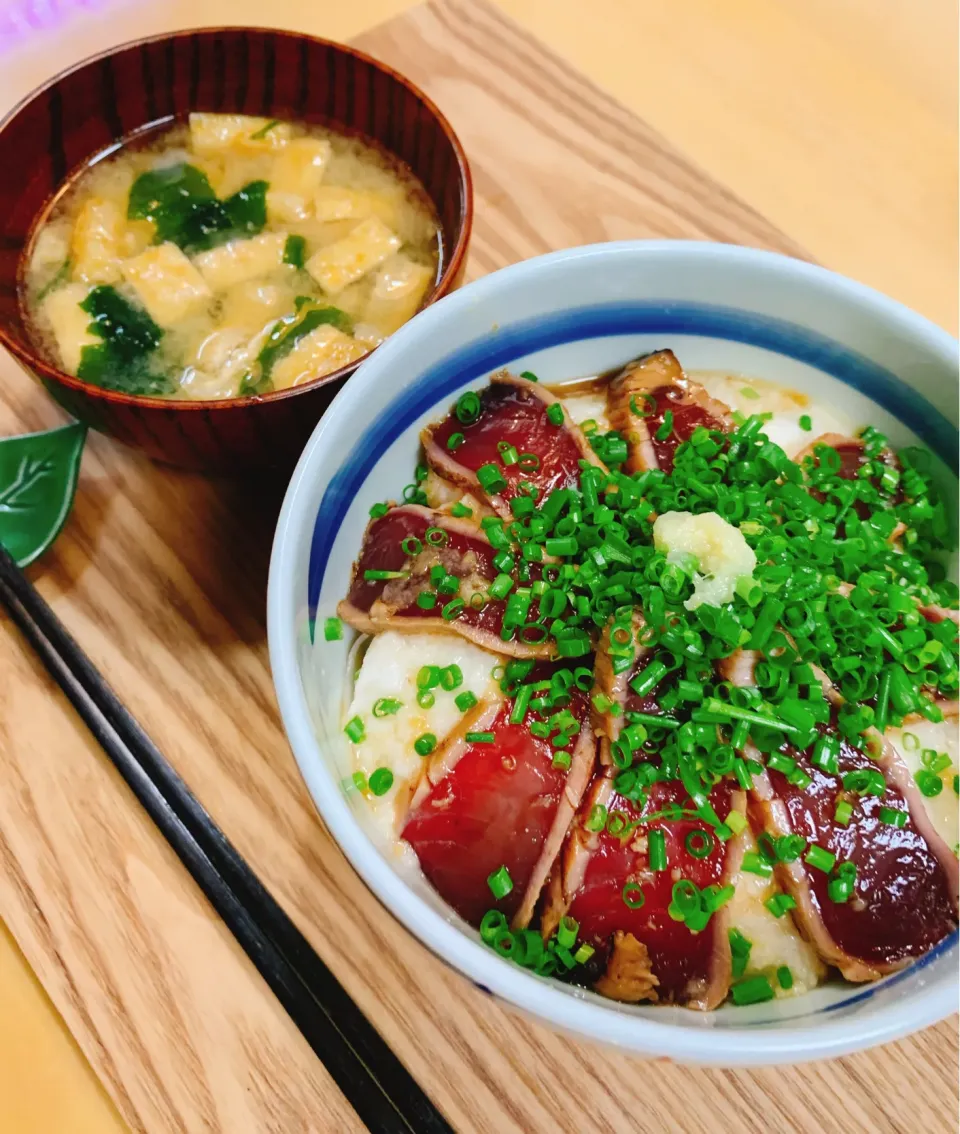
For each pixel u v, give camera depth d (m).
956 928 0.21
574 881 0.21
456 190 0.28
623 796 0.21
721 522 0.22
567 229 0.33
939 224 0.35
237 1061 0.23
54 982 0.23
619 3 0.40
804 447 0.26
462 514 0.24
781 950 0.21
